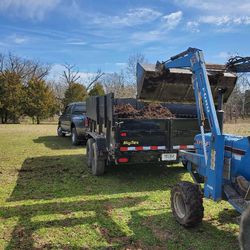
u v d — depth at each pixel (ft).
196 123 26.03
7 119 124.47
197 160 17.24
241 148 13.91
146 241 15.25
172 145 25.57
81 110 49.08
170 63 19.77
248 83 100.07
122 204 20.56
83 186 24.75
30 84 125.70
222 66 18.99
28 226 17.11
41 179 26.96
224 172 14.84
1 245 14.92
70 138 56.03
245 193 13.51
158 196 22.15
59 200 21.44
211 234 15.89
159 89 22.54
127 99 31.12
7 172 29.48
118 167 30.66
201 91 15.92
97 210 19.49
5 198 21.86
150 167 30.55
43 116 126.72
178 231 16.26
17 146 45.85
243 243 11.01
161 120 25.32
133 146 24.89
